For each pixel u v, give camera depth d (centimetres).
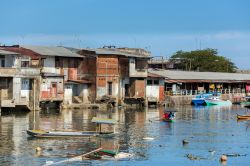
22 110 8356
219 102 11819
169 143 5475
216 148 5247
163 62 15450
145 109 9781
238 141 5709
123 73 10388
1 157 4594
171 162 4572
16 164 4353
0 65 8494
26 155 4688
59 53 9731
